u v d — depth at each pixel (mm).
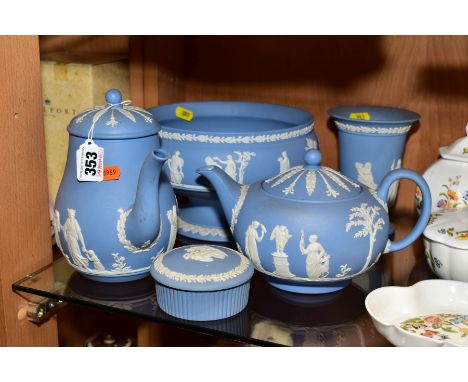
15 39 848
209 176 870
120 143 839
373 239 821
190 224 1027
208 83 1238
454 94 1076
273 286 903
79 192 851
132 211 831
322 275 818
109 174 839
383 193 873
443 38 1064
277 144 941
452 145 1004
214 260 830
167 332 1390
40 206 920
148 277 926
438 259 891
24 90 868
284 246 802
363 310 878
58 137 1098
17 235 896
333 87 1152
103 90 1104
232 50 1206
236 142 924
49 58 1137
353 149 1026
